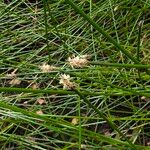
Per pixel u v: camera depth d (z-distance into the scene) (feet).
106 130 1.06
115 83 1.14
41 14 1.40
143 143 1.00
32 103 1.19
